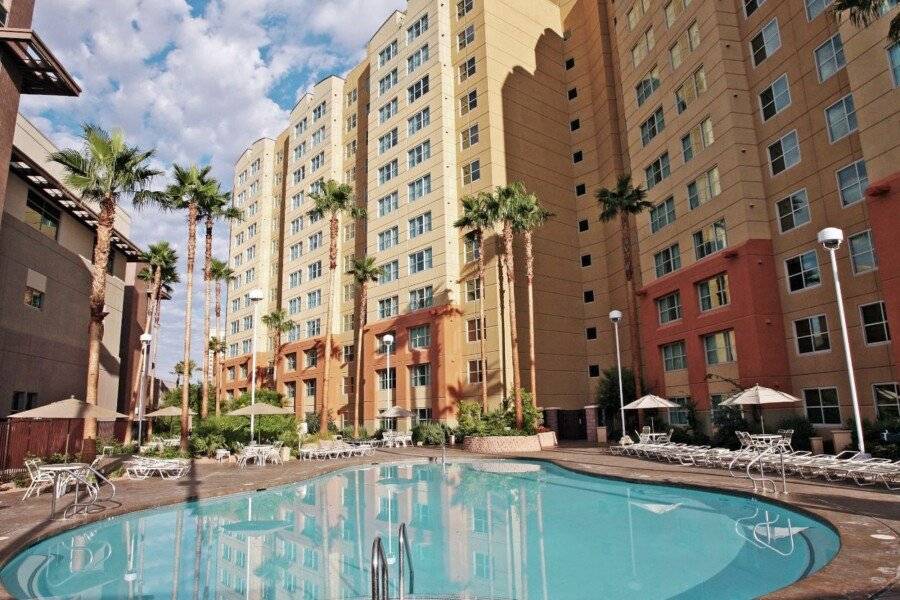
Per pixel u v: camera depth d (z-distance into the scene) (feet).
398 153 151.33
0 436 65.57
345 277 175.01
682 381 95.30
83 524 39.68
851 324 69.41
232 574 29.25
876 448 56.34
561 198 144.66
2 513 42.04
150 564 31.07
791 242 78.18
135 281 152.15
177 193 103.14
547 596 25.40
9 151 74.13
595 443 106.11
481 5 141.49
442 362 125.39
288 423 100.48
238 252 251.39
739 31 89.20
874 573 22.48
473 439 96.68
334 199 128.47
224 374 243.40
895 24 49.42
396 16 160.04
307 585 27.48
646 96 109.50
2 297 82.17
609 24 144.25
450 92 143.43
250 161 252.21
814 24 76.13
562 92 154.40
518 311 127.03
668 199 101.91
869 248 67.82
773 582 25.76
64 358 101.86
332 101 192.44
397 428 134.41
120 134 75.92
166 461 65.21
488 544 35.17
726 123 85.92
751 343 78.02
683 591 25.36
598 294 138.92
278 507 48.08
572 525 39.63
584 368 137.28
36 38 71.61
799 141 77.82
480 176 133.49
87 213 106.32
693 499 46.93
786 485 45.83
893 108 60.54
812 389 73.97
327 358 121.70
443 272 131.44
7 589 26.84
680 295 95.45
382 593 19.12
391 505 48.75
